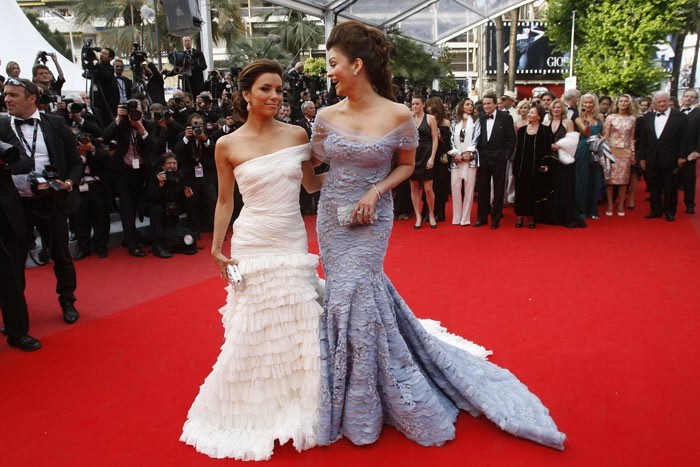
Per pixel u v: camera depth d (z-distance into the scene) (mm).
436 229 7016
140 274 5359
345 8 10734
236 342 2512
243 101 2598
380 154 2449
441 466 2303
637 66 21000
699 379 2963
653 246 5855
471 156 6910
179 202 6562
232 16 27141
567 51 25109
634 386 2906
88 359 3447
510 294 4430
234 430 2537
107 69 7141
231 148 2555
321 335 2506
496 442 2455
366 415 2436
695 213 7613
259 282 2502
